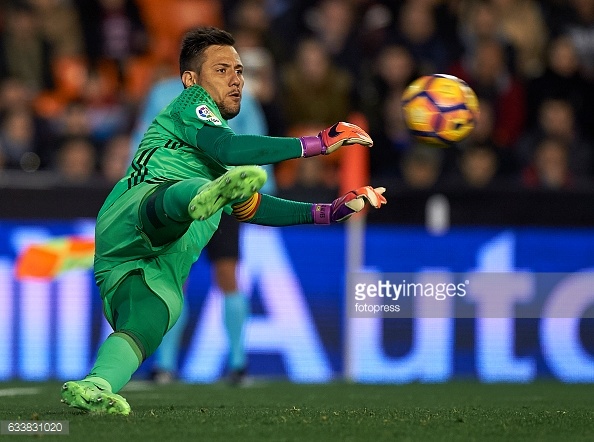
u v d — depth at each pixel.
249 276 31.16
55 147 38.94
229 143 15.98
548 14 47.22
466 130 17.75
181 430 14.27
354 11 45.75
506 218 32.00
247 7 42.06
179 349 30.75
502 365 31.72
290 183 36.84
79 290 30.52
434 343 31.64
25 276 30.00
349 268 31.59
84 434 13.75
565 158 39.81
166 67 39.91
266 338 31.17
